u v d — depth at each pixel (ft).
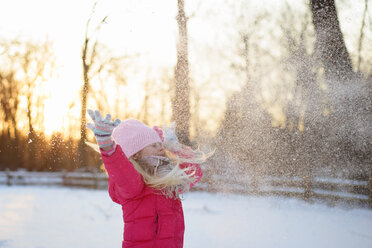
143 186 7.56
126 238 7.50
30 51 80.69
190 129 45.27
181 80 45.03
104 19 44.62
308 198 29.09
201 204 31.42
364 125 26.40
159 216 7.51
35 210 29.94
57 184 63.98
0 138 88.48
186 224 20.89
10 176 68.33
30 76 81.56
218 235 17.33
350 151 27.20
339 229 17.93
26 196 45.75
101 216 25.59
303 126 29.19
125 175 7.13
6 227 21.07
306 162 29.58
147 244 7.38
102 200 38.17
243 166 35.94
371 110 26.05
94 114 6.92
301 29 31.30
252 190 34.65
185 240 16.37
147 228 7.43
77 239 17.47
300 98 29.53
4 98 99.14
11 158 86.74
